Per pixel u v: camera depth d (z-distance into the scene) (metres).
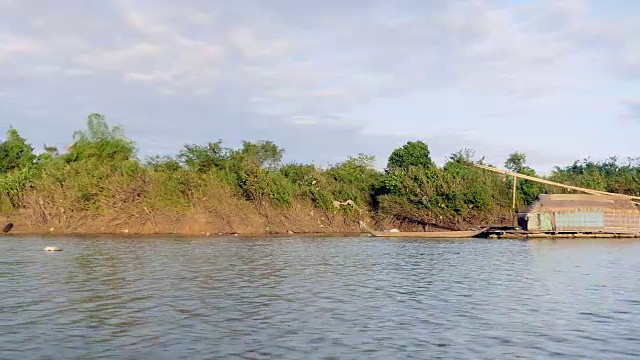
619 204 56.88
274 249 43.66
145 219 62.12
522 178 68.94
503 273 29.89
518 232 56.75
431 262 35.12
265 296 22.53
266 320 18.33
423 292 23.81
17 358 14.22
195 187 65.44
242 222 64.56
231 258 36.38
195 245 46.59
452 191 67.62
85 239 52.09
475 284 26.06
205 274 28.58
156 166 68.56
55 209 62.59
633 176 74.31
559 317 19.05
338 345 15.52
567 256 38.81
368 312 19.69
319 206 70.06
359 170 79.69
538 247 46.34
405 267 32.47
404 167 78.56
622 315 19.39
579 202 56.88
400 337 16.39
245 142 77.75
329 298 22.27
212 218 63.81
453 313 19.61
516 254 40.34
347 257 37.91
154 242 49.28
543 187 69.44
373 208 72.88
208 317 18.67
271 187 67.62
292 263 34.03
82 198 63.09
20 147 75.81
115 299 21.59
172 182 65.00
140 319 18.31
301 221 67.81
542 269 31.58
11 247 42.78
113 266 31.39
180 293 23.00
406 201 68.50
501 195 70.31
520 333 16.92
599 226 56.16
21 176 65.75
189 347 15.22
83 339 15.93
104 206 62.69
